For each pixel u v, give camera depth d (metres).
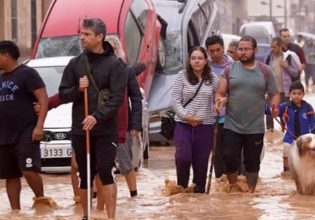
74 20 32.59
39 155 19.50
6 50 19.05
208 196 20.98
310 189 21.30
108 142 17.22
